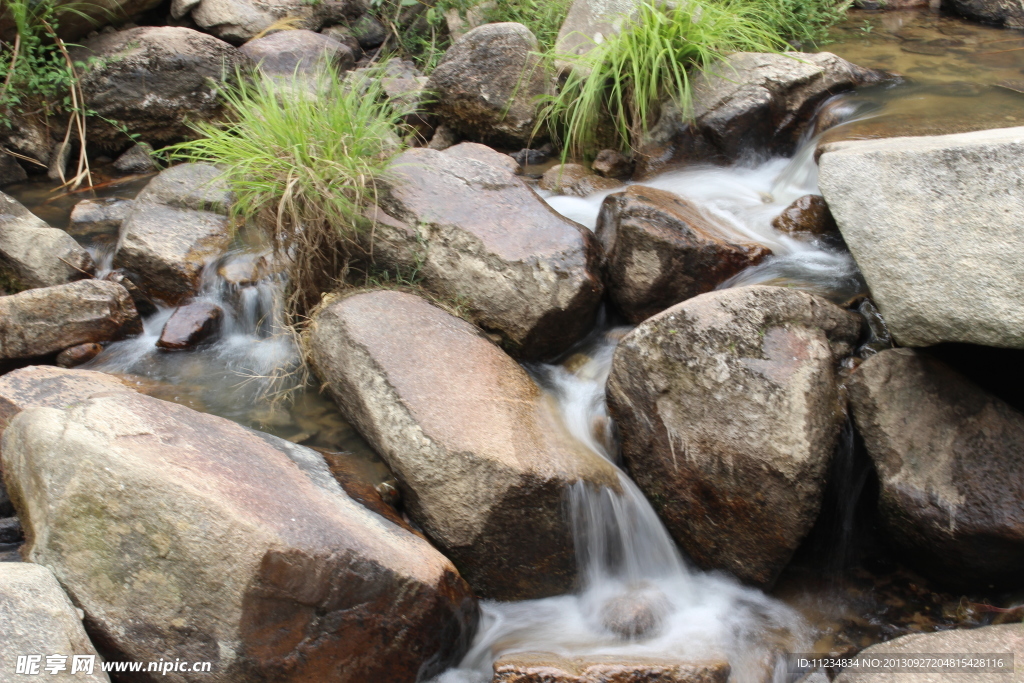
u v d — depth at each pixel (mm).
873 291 3439
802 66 5781
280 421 4121
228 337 4840
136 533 2816
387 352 3924
